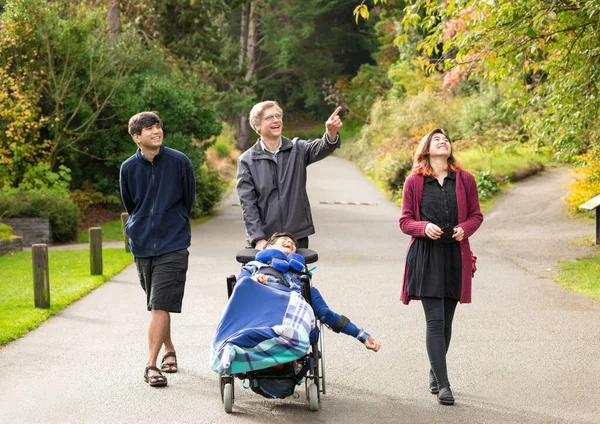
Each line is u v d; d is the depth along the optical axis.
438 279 6.14
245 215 6.46
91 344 8.24
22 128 21.98
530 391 6.41
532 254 15.12
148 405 6.16
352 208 25.69
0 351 7.95
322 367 6.02
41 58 23.38
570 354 7.57
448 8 11.12
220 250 16.67
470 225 6.15
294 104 67.75
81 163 25.72
